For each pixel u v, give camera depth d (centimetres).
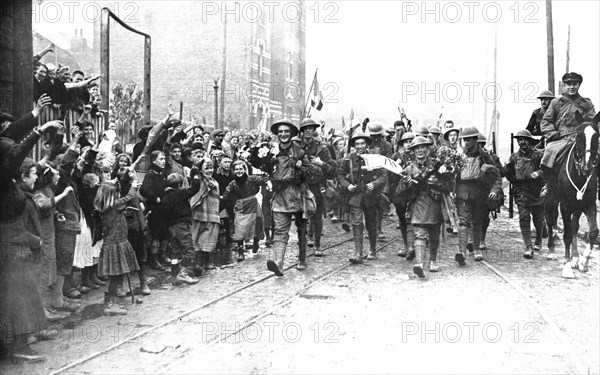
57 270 752
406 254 1131
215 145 1260
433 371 562
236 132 1666
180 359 589
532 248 1146
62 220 753
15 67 780
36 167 687
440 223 998
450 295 845
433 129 1484
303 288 884
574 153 994
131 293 785
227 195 1105
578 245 1284
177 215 906
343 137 1670
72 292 816
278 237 953
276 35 4341
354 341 646
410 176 964
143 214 888
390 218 1761
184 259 909
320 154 1105
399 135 1509
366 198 1075
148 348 616
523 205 1152
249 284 901
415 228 975
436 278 955
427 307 782
